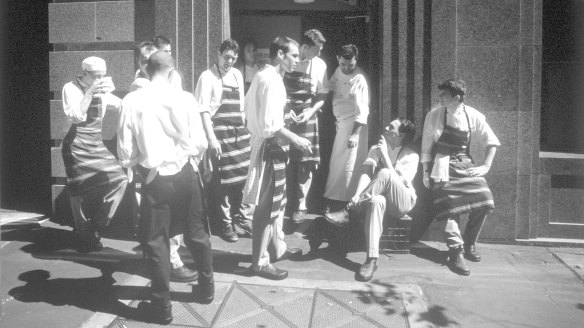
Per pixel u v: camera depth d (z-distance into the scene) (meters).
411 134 4.99
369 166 5.14
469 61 5.29
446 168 4.85
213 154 5.23
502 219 5.41
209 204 5.55
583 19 5.51
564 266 4.89
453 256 4.77
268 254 4.54
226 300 4.05
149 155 3.61
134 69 5.67
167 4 5.50
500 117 5.32
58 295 4.09
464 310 4.01
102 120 5.30
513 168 5.35
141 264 4.75
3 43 7.09
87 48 5.82
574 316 3.95
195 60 5.55
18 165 7.20
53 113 5.87
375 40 5.70
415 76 5.24
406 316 3.88
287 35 6.75
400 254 5.12
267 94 4.16
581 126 5.63
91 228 5.05
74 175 4.98
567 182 5.43
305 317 3.83
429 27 5.22
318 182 6.55
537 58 5.26
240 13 6.73
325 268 4.73
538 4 5.21
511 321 3.86
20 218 6.09
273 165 4.30
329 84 5.64
